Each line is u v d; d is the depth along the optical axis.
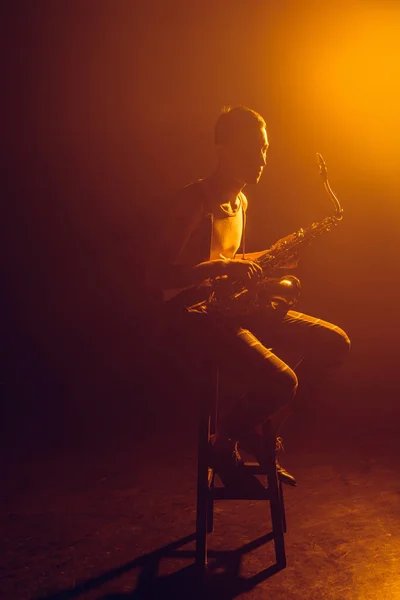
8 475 4.35
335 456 4.48
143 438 5.17
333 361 3.01
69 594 2.73
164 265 2.85
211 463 2.94
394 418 5.43
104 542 3.24
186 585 2.77
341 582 2.73
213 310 2.93
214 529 3.35
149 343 7.92
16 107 7.45
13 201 7.93
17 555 3.12
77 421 5.74
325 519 3.40
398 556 2.94
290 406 3.04
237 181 3.01
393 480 3.94
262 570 2.87
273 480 2.90
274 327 3.06
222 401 6.05
